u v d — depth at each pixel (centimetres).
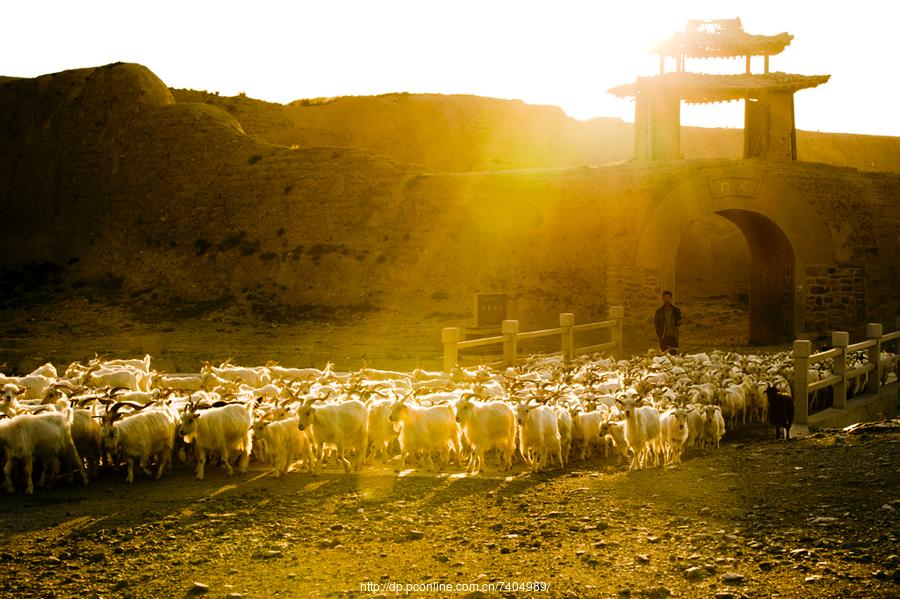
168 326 4372
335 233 4675
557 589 941
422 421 1619
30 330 4412
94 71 6091
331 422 1600
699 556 1013
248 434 1625
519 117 8025
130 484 1511
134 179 5438
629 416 1584
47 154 5894
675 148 4353
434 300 4275
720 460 1564
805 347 2022
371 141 7138
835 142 8881
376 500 1348
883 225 4328
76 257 5375
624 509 1237
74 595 952
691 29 4531
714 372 2372
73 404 1736
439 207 4522
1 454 1472
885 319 4288
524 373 2483
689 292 6059
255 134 6619
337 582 981
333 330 4147
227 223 4956
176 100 6569
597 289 4094
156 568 1035
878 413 2525
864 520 1084
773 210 4088
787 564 968
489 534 1147
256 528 1191
